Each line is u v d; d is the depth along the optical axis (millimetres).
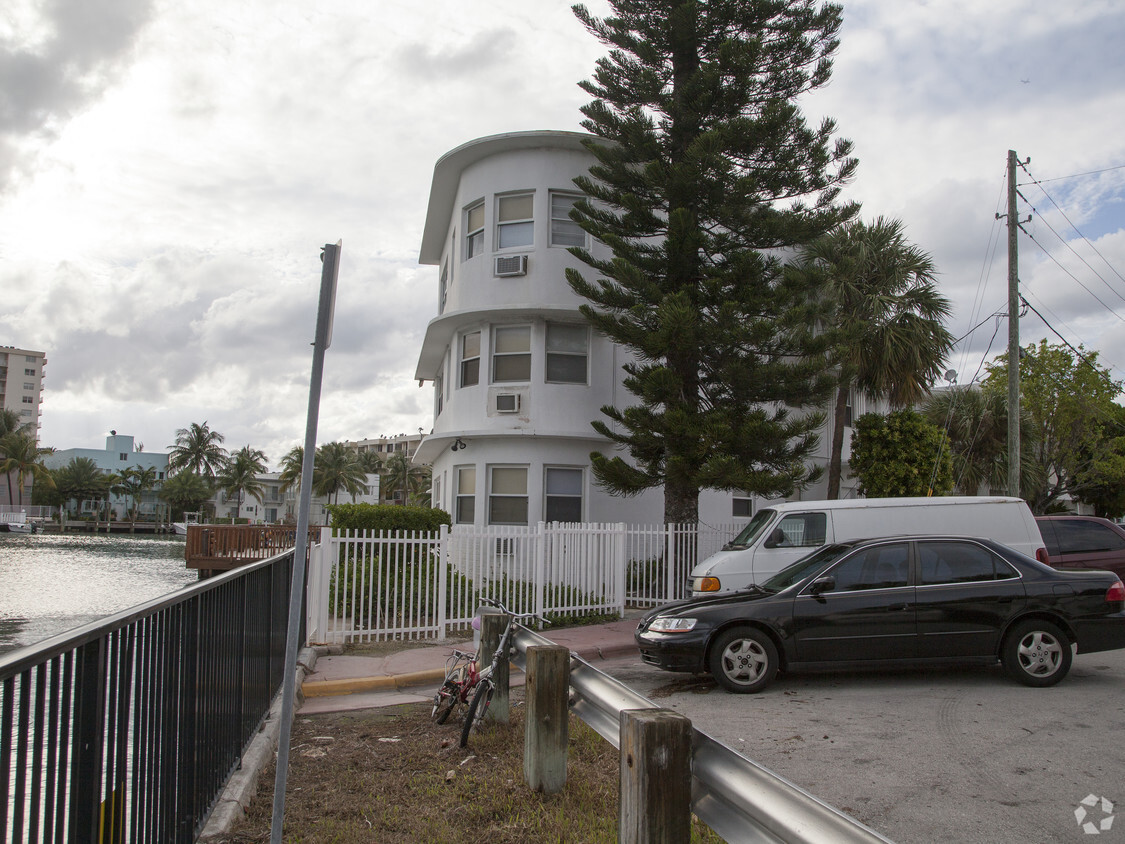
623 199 14859
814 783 5387
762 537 11609
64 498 104500
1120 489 30984
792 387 14008
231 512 113500
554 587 12797
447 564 11812
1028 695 7855
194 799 3971
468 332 18234
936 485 19312
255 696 5965
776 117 13891
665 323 13383
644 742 3238
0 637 18312
